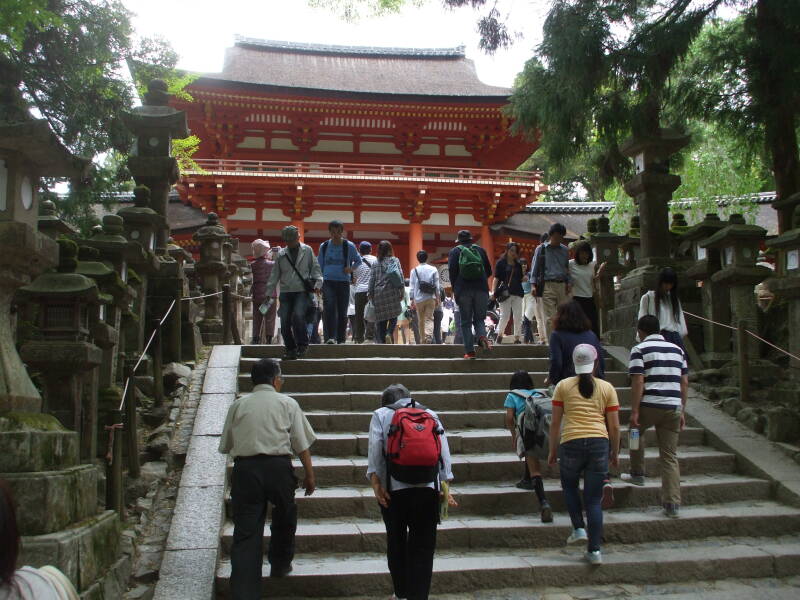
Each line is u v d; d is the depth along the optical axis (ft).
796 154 37.70
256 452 15.40
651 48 32.83
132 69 39.60
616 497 21.06
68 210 35.78
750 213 71.56
